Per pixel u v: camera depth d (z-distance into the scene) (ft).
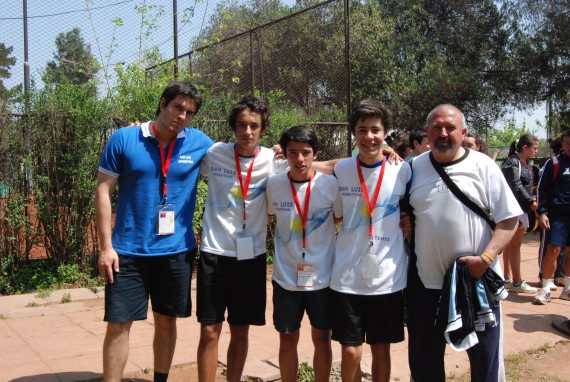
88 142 21.71
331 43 51.03
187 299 11.50
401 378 13.23
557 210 19.66
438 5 58.03
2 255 21.16
